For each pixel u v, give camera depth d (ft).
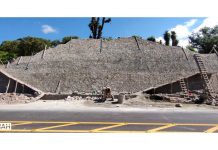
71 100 118.01
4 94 121.60
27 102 110.83
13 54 225.76
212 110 86.58
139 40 189.47
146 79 151.02
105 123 56.49
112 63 165.48
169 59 165.89
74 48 182.80
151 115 71.15
